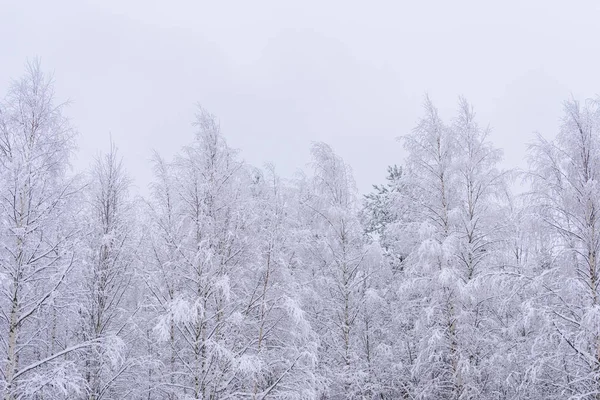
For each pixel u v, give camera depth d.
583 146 11.26
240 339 11.50
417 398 13.30
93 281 11.82
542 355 11.16
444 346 13.00
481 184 14.16
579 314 10.75
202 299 10.66
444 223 14.29
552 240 11.52
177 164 11.97
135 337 12.86
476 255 13.88
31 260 9.75
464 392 12.00
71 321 11.21
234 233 11.41
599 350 10.05
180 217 11.62
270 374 12.06
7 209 9.74
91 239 12.05
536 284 10.86
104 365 11.04
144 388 12.43
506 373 12.55
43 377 8.96
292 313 11.05
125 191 13.30
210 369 10.40
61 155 10.85
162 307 11.47
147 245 12.46
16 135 10.36
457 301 13.12
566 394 11.51
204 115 12.31
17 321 9.41
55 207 10.39
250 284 12.09
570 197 11.10
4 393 8.76
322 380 12.48
